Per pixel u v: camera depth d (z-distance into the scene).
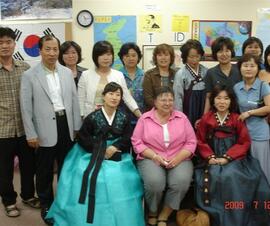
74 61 3.19
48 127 2.54
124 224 2.32
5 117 2.60
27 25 4.01
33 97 2.51
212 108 2.75
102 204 2.34
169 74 3.04
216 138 2.66
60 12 4.00
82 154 2.65
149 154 2.57
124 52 3.07
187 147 2.61
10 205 2.82
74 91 2.68
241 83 2.73
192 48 2.89
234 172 2.43
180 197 2.52
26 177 2.89
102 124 2.64
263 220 2.44
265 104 2.63
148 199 2.54
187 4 4.07
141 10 4.04
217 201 2.44
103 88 2.79
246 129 2.63
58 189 2.52
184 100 2.93
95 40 4.06
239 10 4.11
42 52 2.50
